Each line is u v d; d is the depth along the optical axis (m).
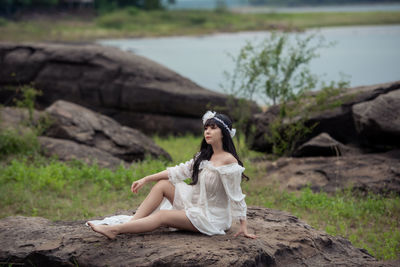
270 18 100.31
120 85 17.83
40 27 72.62
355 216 7.86
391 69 30.56
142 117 18.02
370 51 43.09
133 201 8.55
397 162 9.48
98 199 8.64
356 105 10.90
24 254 4.24
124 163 11.24
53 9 88.19
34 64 18.88
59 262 4.08
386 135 10.03
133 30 78.31
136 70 17.95
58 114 12.20
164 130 17.77
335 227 7.41
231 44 54.00
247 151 12.95
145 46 53.59
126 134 12.55
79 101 18.53
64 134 11.88
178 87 17.84
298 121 11.64
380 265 4.54
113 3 94.94
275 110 12.55
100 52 18.36
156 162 10.90
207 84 27.17
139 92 17.58
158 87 17.45
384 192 8.74
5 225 5.07
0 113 12.79
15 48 19.53
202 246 4.18
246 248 4.18
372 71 29.78
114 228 4.22
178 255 3.97
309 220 7.82
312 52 12.52
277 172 10.29
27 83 19.06
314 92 12.45
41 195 8.74
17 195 8.50
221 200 4.57
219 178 4.47
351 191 8.97
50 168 9.89
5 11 81.62
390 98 10.14
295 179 9.72
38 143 11.20
